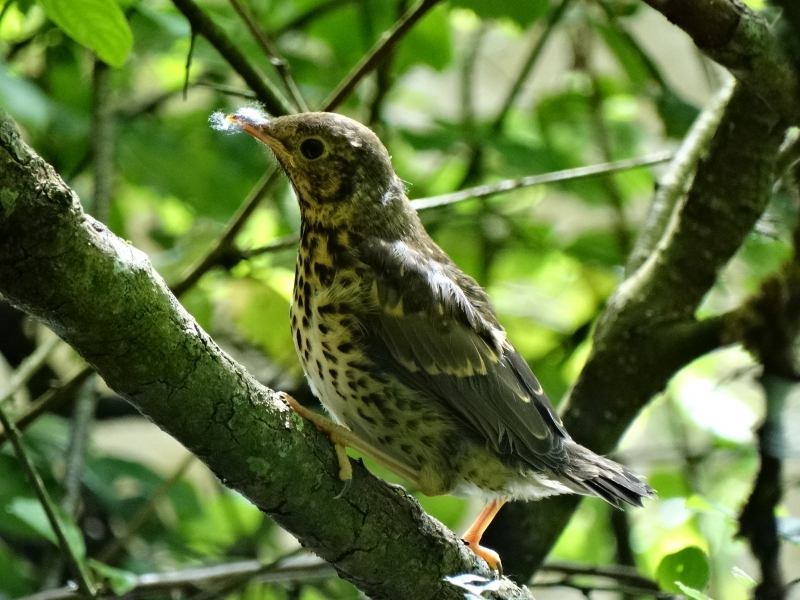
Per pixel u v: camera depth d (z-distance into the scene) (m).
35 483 6.79
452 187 11.83
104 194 8.45
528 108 13.43
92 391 8.80
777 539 6.25
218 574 8.69
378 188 7.03
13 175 3.59
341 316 6.68
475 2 9.83
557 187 10.99
